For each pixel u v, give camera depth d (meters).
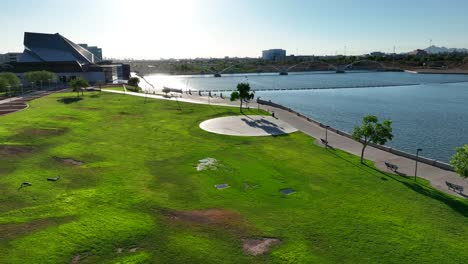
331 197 30.98
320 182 34.75
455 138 65.62
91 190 31.11
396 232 24.70
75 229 24.19
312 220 26.48
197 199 30.16
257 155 44.00
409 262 21.20
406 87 169.38
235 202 29.70
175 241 23.17
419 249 22.56
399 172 38.47
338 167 39.66
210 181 34.53
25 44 167.62
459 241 23.69
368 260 21.38
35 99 84.88
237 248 22.55
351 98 128.75
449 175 37.47
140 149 45.31
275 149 47.00
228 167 38.84
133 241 23.03
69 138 48.78
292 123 65.19
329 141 52.03
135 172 36.47
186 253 21.84
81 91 102.38
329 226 25.53
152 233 24.09
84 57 180.25
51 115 63.34
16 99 85.19
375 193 32.00
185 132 55.78
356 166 40.12
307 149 47.41
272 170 38.22
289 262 21.12
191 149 46.00
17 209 27.00
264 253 22.02
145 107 78.12
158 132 55.16
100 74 151.50
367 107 105.75
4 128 51.91
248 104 88.62
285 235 24.20
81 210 27.16
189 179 34.94
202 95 114.31
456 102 115.44
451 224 26.11
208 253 21.91
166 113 72.00
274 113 75.06
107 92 103.12
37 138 47.41
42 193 30.08
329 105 110.44
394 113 94.19
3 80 93.19
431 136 67.31
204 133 55.47
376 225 25.72
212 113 73.44
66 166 37.31
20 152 41.00
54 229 24.11
